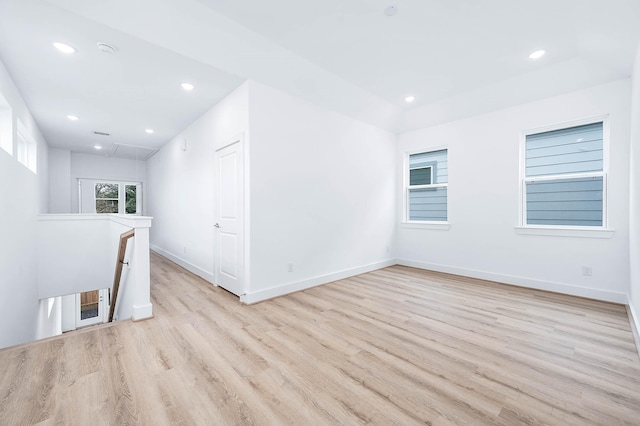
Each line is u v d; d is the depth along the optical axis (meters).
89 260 4.52
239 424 1.31
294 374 1.72
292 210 3.44
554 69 3.12
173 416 1.36
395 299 3.16
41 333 4.34
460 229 4.27
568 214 3.51
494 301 3.09
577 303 3.01
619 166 2.98
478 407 1.43
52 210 6.27
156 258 5.82
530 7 2.18
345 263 4.13
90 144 5.91
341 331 2.33
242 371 1.75
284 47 2.77
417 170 5.11
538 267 3.53
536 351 2.00
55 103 3.69
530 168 3.75
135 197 7.63
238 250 3.25
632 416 1.36
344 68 3.15
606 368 1.78
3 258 2.55
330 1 2.14
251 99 3.05
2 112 2.93
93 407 1.41
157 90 3.33
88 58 2.64
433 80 3.44
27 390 1.54
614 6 1.95
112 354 1.93
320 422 1.33
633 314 2.46
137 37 2.34
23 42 2.38
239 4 2.18
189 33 2.41
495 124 3.90
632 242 2.61
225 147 3.53
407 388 1.59
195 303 3.03
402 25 2.42
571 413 1.38
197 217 4.36
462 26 2.43
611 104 3.02
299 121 3.51
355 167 4.29
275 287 3.25
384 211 4.84
